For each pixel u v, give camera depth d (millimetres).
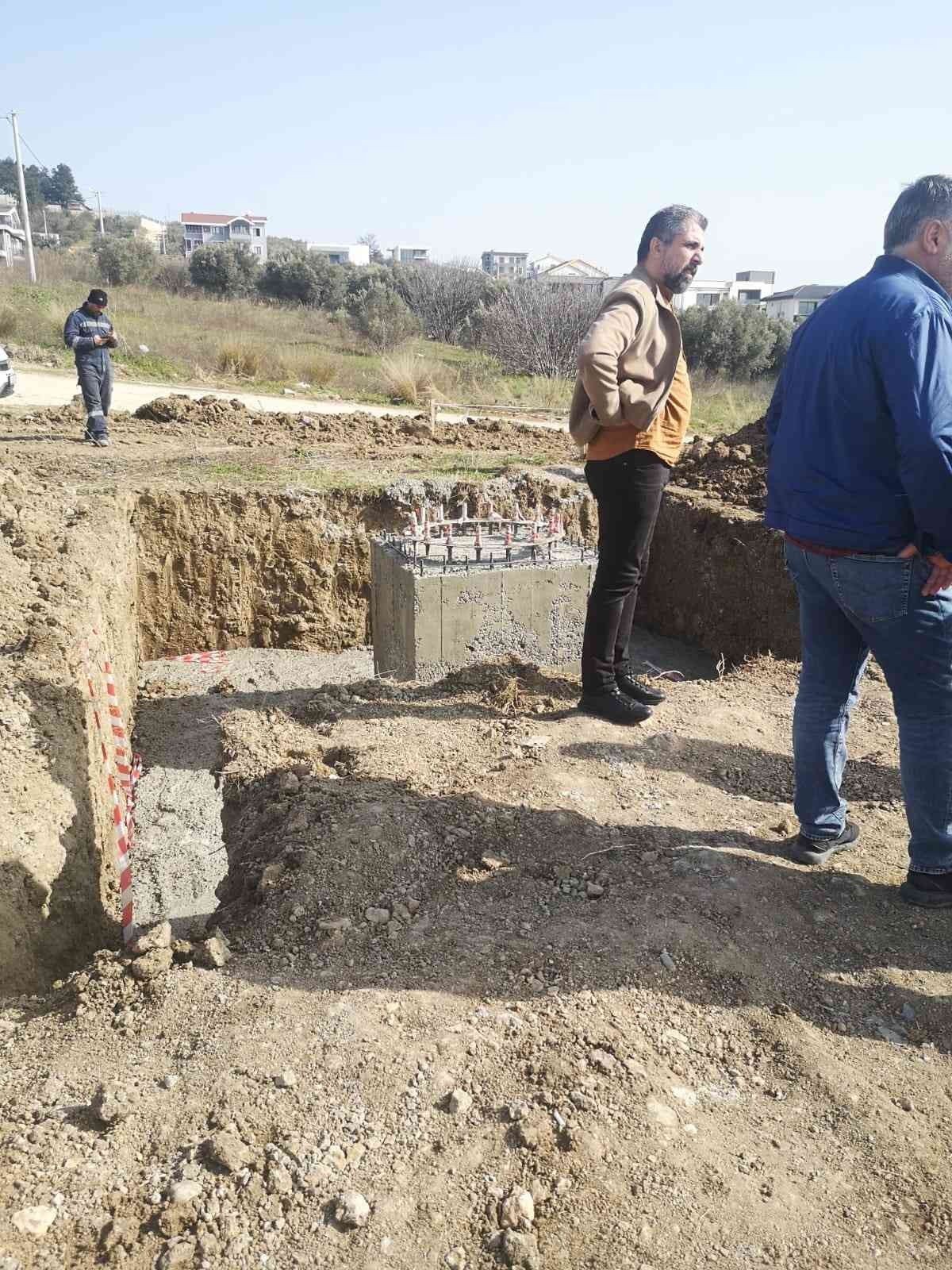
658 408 3803
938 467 2416
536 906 3072
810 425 2766
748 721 4559
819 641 3121
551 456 11516
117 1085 2281
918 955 2889
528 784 3811
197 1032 2498
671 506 9141
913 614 2719
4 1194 2002
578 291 28406
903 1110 2361
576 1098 2289
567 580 6035
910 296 2539
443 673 5871
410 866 3270
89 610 5266
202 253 41812
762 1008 2652
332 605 8867
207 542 8484
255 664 8383
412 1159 2125
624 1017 2568
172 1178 2053
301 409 16609
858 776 3998
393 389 19312
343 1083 2309
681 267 3760
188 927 4469
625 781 3895
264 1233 1952
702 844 3424
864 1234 2033
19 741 3824
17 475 7926
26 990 3107
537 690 4934
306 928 2971
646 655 8672
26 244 33875
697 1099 2344
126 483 8547
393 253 115000
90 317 10219
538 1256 1929
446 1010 2572
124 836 3812
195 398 14273
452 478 9484
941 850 3010
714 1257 1959
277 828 3604
